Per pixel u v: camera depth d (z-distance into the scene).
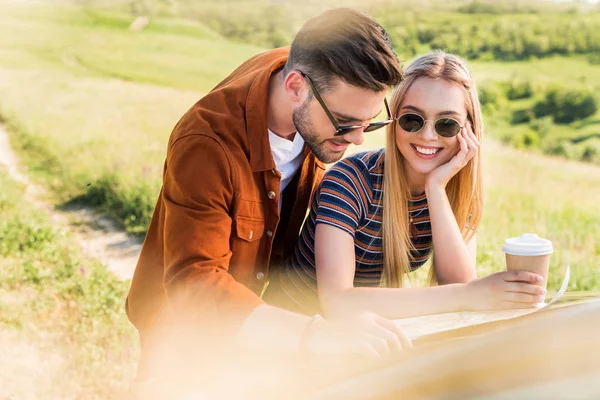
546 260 2.18
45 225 7.31
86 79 29.52
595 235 8.79
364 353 1.62
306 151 2.60
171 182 2.21
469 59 65.00
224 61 47.84
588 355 1.19
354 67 2.09
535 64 62.31
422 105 2.43
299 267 2.65
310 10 66.94
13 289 5.57
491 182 14.85
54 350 4.53
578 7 68.69
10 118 15.62
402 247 2.56
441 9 70.31
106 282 5.81
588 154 45.62
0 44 40.47
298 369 1.59
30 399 3.92
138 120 16.73
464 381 1.23
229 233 2.23
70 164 10.55
